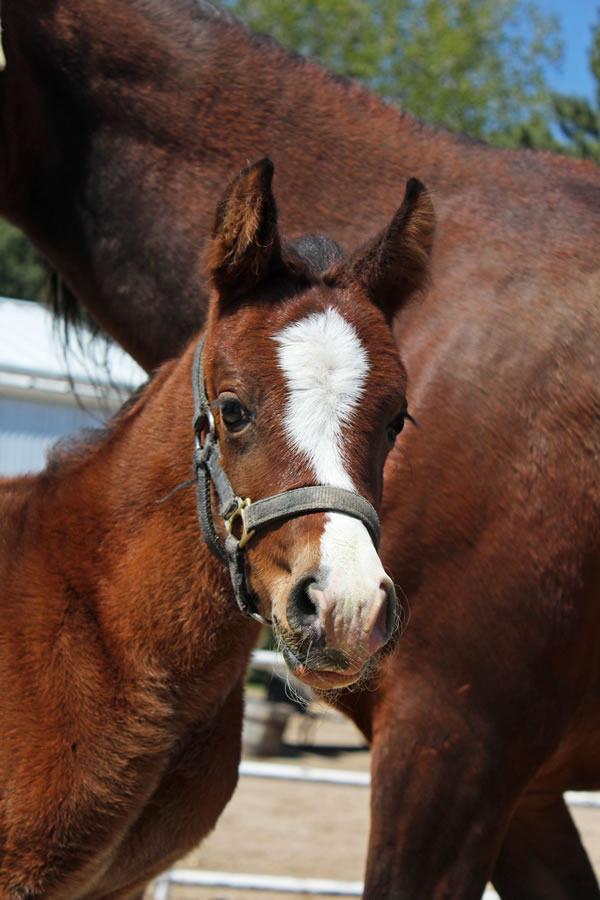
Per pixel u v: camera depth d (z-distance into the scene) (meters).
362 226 3.27
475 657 2.83
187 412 2.89
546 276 2.99
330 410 2.42
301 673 2.33
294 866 6.61
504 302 2.98
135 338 3.62
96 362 4.08
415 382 2.98
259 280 2.61
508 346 2.93
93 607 2.87
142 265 3.52
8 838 2.71
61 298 4.05
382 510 2.90
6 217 3.86
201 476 2.68
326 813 8.28
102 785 2.74
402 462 2.91
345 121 3.38
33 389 13.96
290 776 5.09
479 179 3.24
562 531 2.82
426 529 2.87
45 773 2.72
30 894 2.73
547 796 3.30
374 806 2.89
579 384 2.85
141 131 3.50
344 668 2.25
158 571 2.80
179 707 2.82
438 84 27.38
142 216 3.50
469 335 2.97
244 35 3.53
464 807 2.83
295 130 3.39
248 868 6.49
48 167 3.67
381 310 2.79
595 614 2.86
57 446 3.26
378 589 2.25
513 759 2.86
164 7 3.54
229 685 2.88
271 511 2.40
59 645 2.84
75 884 2.79
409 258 2.83
